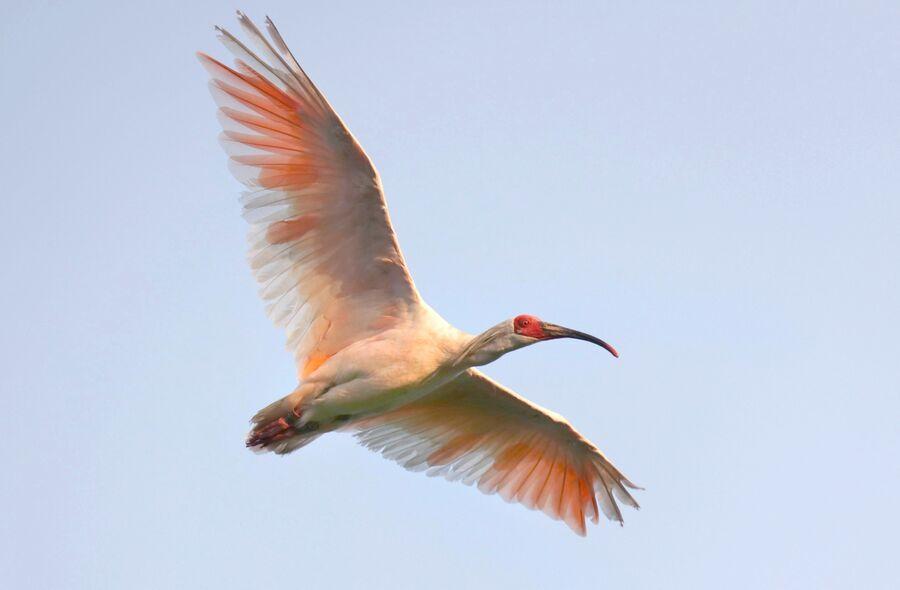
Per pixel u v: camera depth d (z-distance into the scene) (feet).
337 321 54.39
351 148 50.52
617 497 61.98
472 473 63.05
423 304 53.67
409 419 61.41
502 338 53.93
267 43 49.42
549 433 61.41
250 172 52.47
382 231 52.31
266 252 53.83
